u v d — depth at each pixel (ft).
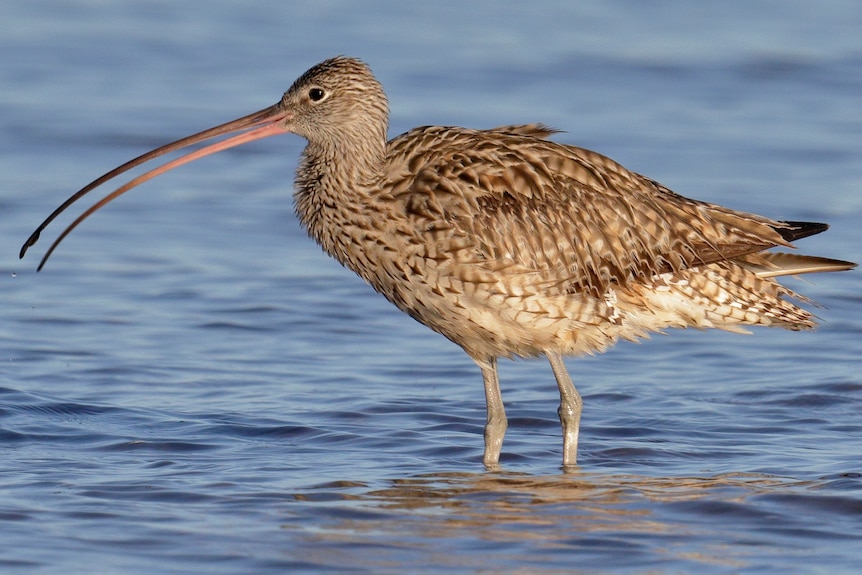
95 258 64.90
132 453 40.81
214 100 95.76
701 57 109.60
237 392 47.62
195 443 41.86
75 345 52.65
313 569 31.17
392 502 36.27
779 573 31.07
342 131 42.65
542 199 41.39
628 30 117.80
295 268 64.44
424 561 31.73
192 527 33.86
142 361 50.96
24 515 34.47
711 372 50.96
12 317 55.98
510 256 40.78
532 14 123.44
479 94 97.91
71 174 79.05
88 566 31.04
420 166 41.81
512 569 31.27
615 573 31.09
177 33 115.85
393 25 119.14
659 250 41.96
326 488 37.47
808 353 53.06
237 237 69.21
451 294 41.16
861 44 113.39
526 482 38.47
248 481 38.01
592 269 41.52
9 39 112.06
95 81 100.68
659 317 42.86
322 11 124.47
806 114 94.89
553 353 42.16
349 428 43.83
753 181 77.92
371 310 58.75
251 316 57.21
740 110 95.91
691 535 33.71
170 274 62.80
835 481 38.09
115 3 126.82
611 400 47.80
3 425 42.93
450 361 52.24
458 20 121.29
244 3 127.44
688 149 85.35
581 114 93.66
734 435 43.42
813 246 66.39
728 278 42.78
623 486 37.99
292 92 43.57
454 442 42.75
